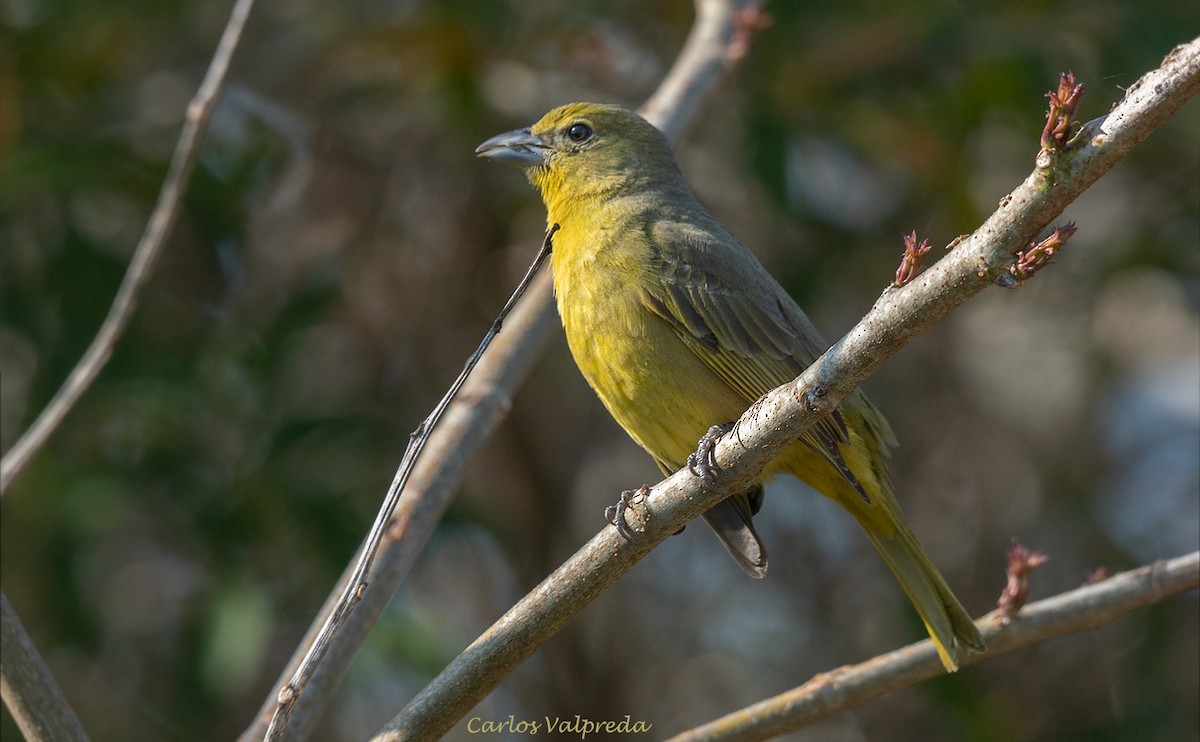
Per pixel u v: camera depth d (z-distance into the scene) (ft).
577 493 47.37
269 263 44.32
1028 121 39.32
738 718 24.22
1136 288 47.62
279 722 17.12
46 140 38.93
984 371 47.80
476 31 41.24
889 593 45.47
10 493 37.78
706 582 48.08
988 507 46.50
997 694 43.52
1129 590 24.79
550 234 18.66
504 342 27.71
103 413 38.04
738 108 41.65
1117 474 47.62
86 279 38.37
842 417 24.45
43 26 39.78
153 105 42.65
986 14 39.24
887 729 45.55
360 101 43.52
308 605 37.45
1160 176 44.68
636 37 45.06
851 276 43.32
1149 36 38.19
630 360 26.48
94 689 41.22
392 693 42.16
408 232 46.39
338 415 39.60
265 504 37.65
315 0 43.24
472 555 46.29
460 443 25.63
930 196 41.63
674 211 27.84
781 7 39.22
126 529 42.78
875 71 40.65
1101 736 42.09
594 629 46.83
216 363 39.24
